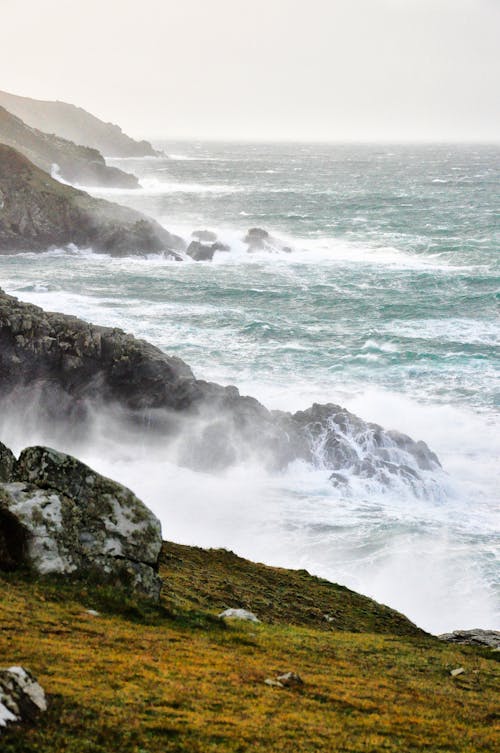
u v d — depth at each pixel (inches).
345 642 1187.9
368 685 951.0
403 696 926.4
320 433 2591.0
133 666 850.1
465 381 3248.0
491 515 2257.6
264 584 1584.6
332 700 866.8
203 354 3526.1
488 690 1023.6
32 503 1092.5
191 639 1017.5
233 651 1002.1
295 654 1053.2
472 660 1186.6
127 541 1139.9
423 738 783.1
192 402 2667.3
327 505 2303.2
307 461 2527.1
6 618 914.1
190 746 672.4
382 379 3267.7
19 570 1053.8
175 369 2797.7
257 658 986.7
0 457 1202.0
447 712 889.5
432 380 3260.3
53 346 2827.3
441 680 1040.8
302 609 1455.5
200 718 735.1
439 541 2076.8
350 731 769.6
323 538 2097.7
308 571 1932.8
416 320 4244.6
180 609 1144.2
